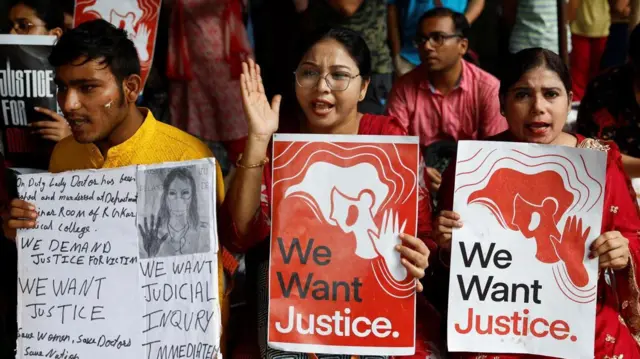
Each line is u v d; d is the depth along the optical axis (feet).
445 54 16.66
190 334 10.29
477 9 20.12
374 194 10.46
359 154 10.46
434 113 17.26
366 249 10.50
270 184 11.80
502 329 10.75
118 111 10.88
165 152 11.29
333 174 10.51
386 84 18.30
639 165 13.35
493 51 21.79
